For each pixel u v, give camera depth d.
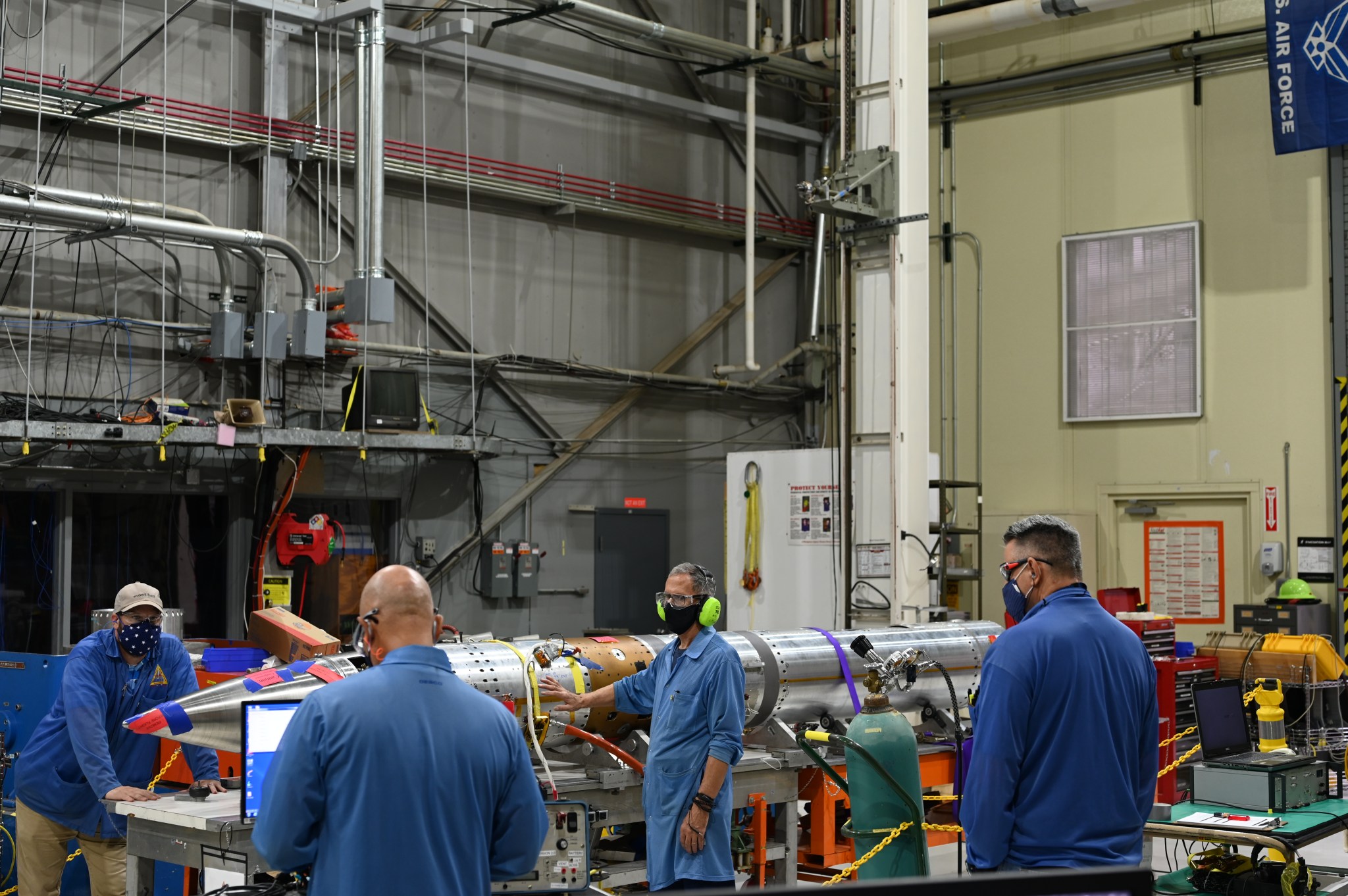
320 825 2.49
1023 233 11.25
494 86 9.97
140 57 8.20
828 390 11.74
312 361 8.71
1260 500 10.02
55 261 7.82
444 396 9.60
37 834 4.77
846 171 8.16
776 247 11.89
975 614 11.05
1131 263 10.69
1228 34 10.22
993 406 11.35
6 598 7.81
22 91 7.38
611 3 10.68
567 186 10.30
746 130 11.60
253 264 8.32
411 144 9.30
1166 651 7.94
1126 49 10.73
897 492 8.06
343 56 9.06
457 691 2.62
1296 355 9.94
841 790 6.13
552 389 10.23
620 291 10.76
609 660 5.13
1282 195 10.04
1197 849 6.46
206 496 8.46
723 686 4.31
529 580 9.75
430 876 2.46
